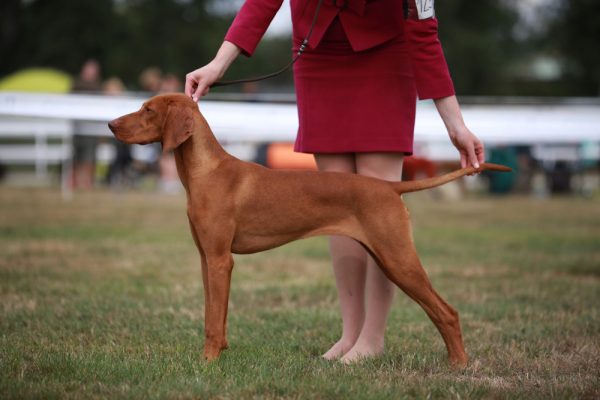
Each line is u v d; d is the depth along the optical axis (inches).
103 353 193.8
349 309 209.6
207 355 185.6
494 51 1699.1
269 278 324.8
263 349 204.5
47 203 644.1
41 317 236.4
